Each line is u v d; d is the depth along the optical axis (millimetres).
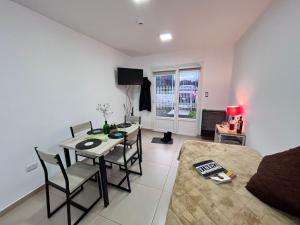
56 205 1742
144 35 2793
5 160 1672
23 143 1832
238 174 1347
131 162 2656
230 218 884
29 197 1873
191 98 4145
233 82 3361
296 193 892
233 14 2018
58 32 2219
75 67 2555
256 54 2119
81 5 1777
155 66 4273
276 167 1084
